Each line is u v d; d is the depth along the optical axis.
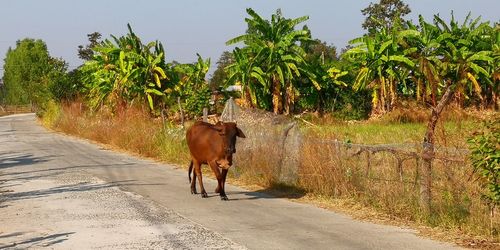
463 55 32.84
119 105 29.41
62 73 40.97
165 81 33.59
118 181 13.67
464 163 8.26
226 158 10.77
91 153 20.75
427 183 8.74
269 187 12.34
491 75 32.47
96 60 35.16
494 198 7.46
